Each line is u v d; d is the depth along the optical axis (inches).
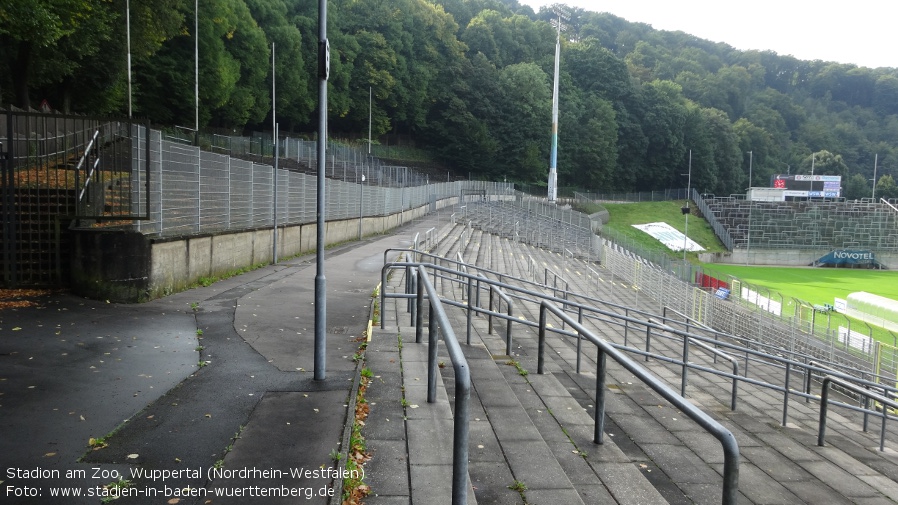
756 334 796.0
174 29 1333.7
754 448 298.4
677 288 911.0
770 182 4972.9
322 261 257.0
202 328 347.6
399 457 189.3
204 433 201.9
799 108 6112.2
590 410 306.7
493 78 3476.9
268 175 730.8
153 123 1697.8
